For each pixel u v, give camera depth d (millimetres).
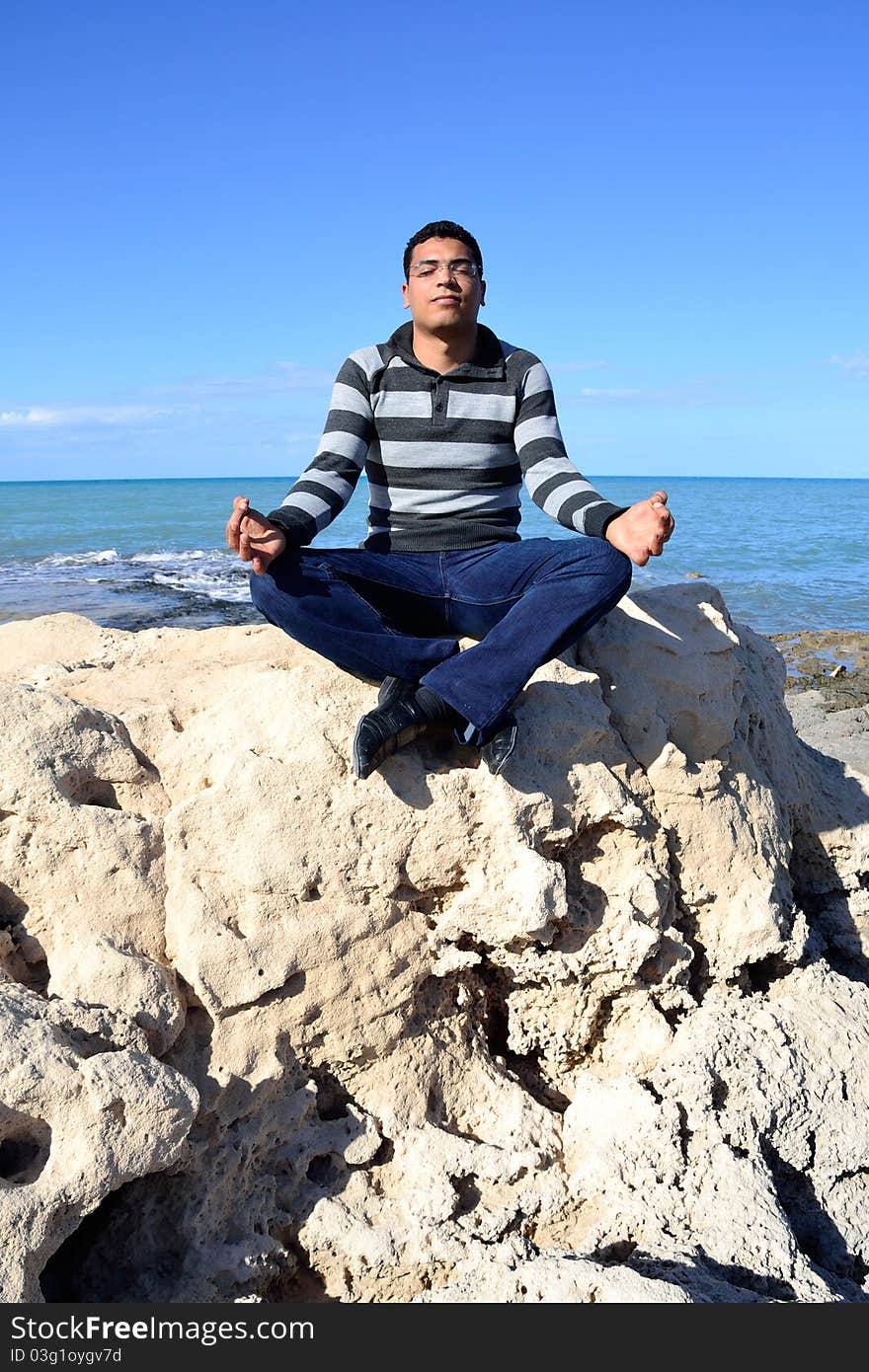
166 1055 2668
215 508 47031
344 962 2850
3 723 2766
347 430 3105
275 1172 2775
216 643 3619
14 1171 2336
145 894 2744
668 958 3223
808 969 3477
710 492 100375
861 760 8250
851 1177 3094
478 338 3240
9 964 2666
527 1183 2891
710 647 3498
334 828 2869
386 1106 2912
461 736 2846
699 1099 3004
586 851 3203
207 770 2961
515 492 3289
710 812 3404
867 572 21984
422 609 3156
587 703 3240
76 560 23125
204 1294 2508
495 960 3092
